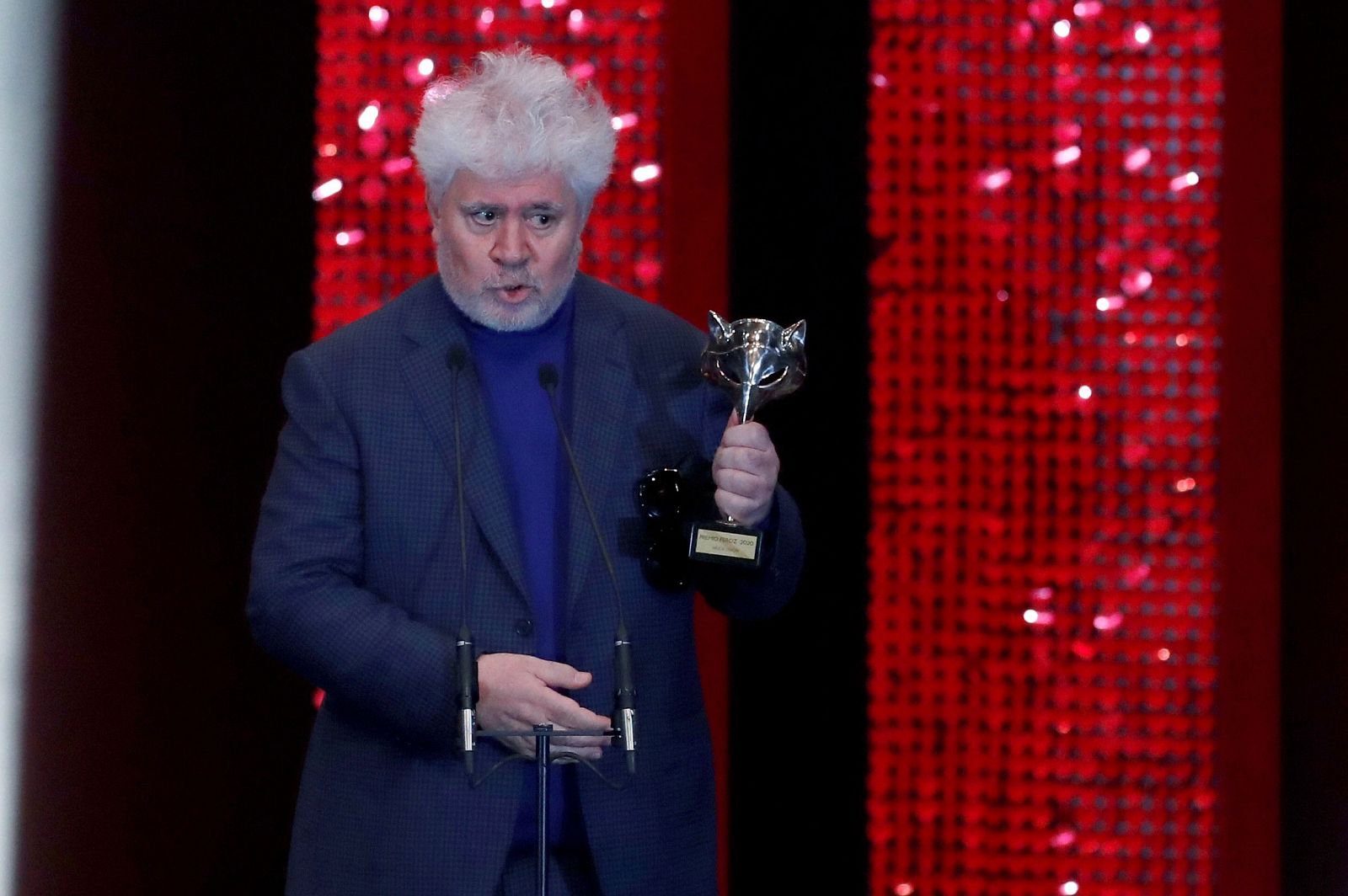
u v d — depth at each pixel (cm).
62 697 1361
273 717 1380
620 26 1440
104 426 1373
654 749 776
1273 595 1430
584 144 755
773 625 1427
